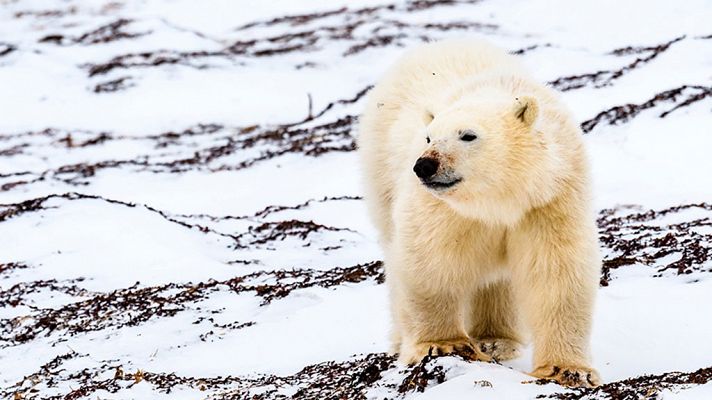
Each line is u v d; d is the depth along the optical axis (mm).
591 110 24734
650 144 21453
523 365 8758
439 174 7293
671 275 11141
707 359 8266
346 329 10703
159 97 36281
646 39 35625
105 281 15133
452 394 7117
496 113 7621
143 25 46281
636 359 8445
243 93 36094
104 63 40906
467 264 7973
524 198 7535
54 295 14484
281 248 16984
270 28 47156
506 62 9617
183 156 29031
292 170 24797
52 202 19078
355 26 43406
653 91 25047
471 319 9250
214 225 19359
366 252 16328
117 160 29109
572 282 7609
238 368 9938
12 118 35250
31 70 39875
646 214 16781
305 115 33594
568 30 38969
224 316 12250
